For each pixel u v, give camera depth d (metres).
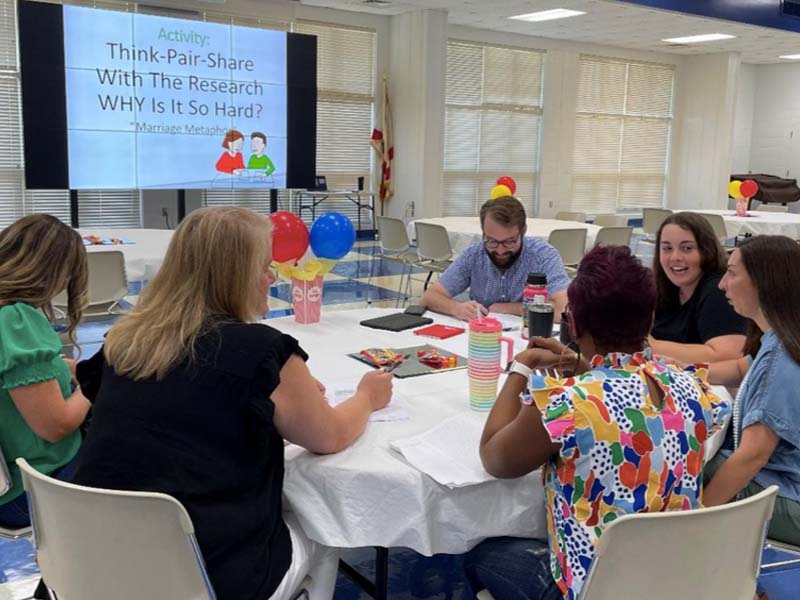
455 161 10.30
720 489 1.55
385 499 1.39
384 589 1.79
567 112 11.11
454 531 1.41
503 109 10.54
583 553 1.23
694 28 9.41
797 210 12.28
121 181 7.27
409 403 1.74
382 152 9.58
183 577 1.20
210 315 1.31
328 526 1.41
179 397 1.25
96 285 3.58
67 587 1.29
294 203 9.18
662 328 2.39
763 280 1.61
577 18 9.00
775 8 8.99
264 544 1.30
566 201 11.41
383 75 9.57
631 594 1.17
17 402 1.59
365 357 2.05
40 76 6.74
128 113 7.20
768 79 12.84
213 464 1.24
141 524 1.17
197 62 7.49
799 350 1.55
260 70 7.86
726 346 2.07
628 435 1.21
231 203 8.64
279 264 2.44
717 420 1.31
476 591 1.49
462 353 2.15
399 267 7.85
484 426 1.51
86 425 1.79
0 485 1.64
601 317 1.25
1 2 7.23
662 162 12.46
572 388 1.22
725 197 12.05
